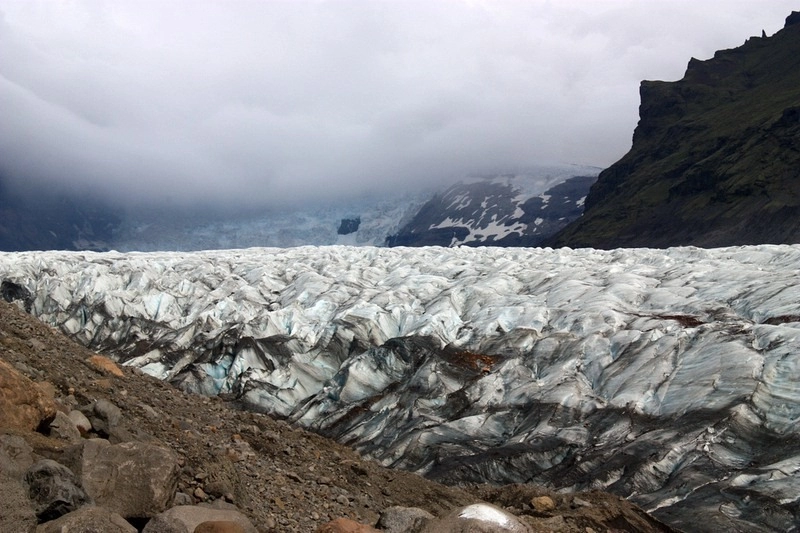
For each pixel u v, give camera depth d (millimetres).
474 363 42375
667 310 42094
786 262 48781
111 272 67750
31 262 70750
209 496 11273
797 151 178875
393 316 50500
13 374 10211
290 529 11867
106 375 16766
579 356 39094
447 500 17547
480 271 61531
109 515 8086
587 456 30062
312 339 50719
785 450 26750
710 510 23594
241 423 18797
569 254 71938
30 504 7914
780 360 31141
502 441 34688
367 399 42812
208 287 66250
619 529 15625
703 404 30844
